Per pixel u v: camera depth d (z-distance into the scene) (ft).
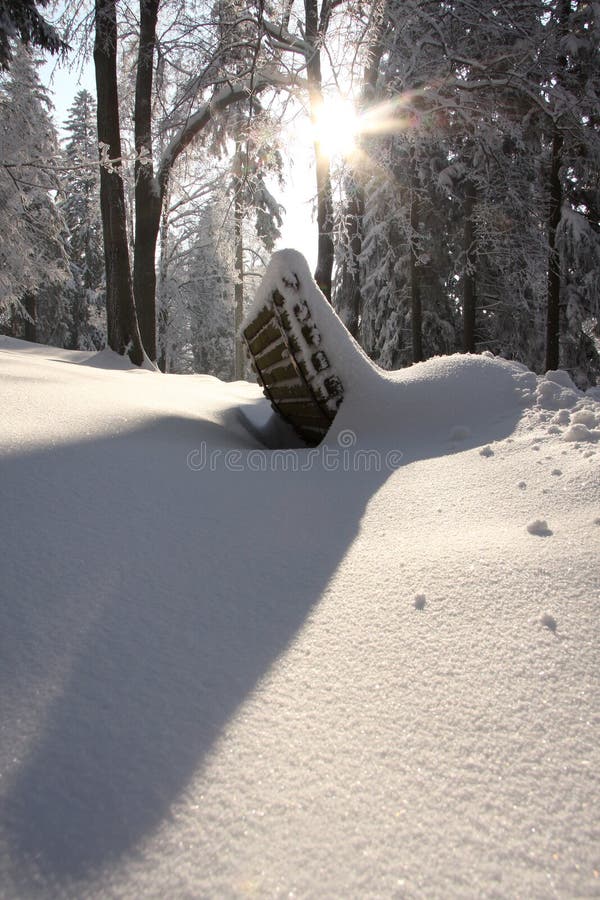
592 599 4.78
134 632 4.50
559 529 6.07
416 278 45.19
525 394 10.90
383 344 55.16
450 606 4.87
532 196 39.34
